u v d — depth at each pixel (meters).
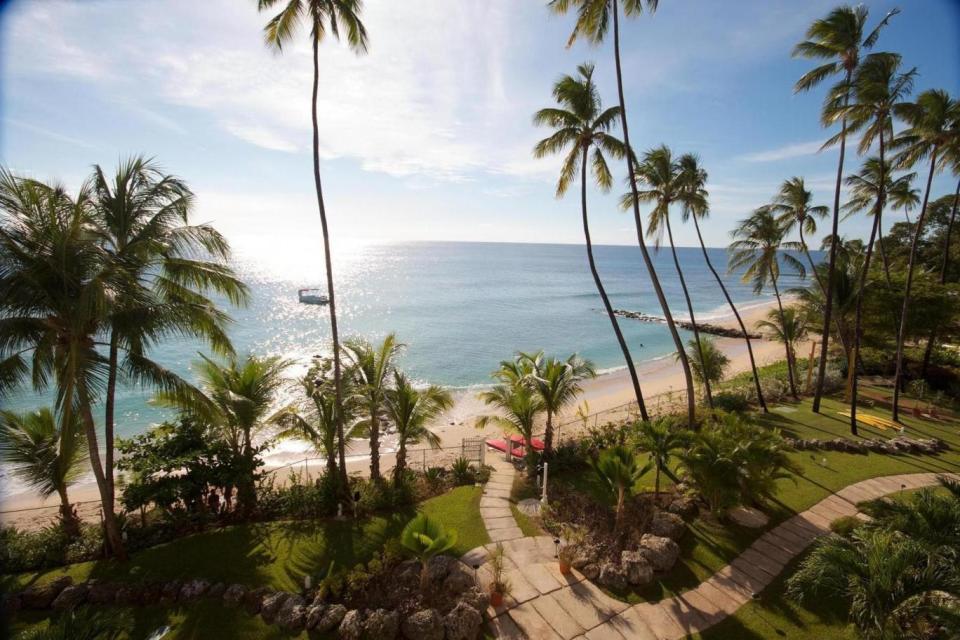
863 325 27.66
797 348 43.38
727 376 35.19
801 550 10.98
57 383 9.45
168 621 8.35
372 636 7.95
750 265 25.50
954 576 6.64
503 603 9.06
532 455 16.14
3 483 17.69
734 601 9.26
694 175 19.55
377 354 14.48
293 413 13.12
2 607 8.20
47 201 8.77
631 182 16.38
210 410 11.04
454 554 10.70
